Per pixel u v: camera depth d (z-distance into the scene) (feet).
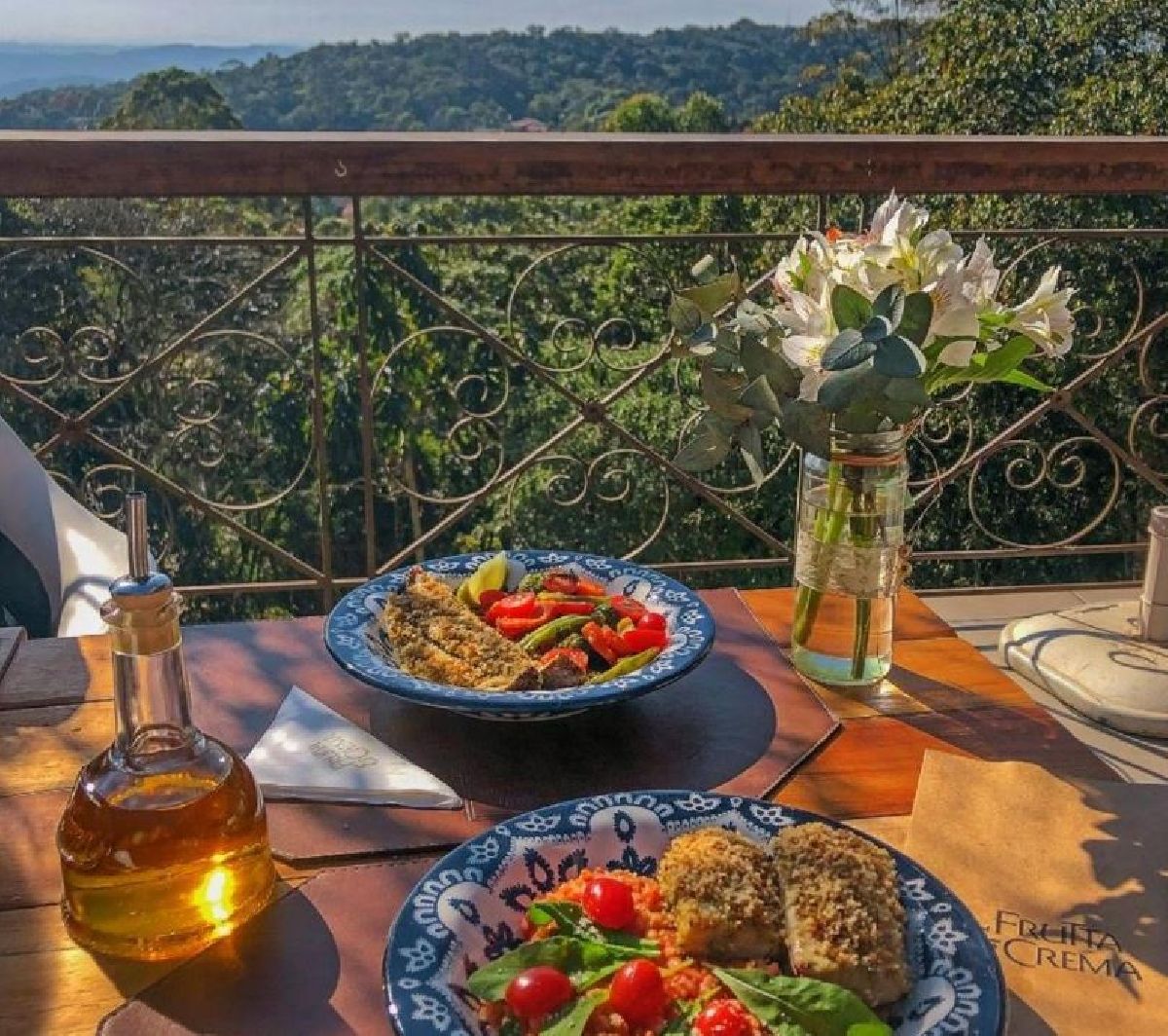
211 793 2.41
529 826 2.61
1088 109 31.65
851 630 3.54
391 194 6.59
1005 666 6.46
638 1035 2.13
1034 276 9.61
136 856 2.33
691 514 23.86
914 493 9.02
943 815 2.87
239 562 23.53
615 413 21.75
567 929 2.35
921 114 34.94
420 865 2.73
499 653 3.44
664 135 6.85
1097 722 5.93
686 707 3.47
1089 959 2.43
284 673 3.65
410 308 15.74
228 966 2.38
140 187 6.33
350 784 3.00
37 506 5.31
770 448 8.24
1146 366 8.70
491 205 15.78
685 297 3.49
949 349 3.09
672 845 2.55
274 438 22.57
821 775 3.15
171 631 2.38
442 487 24.47
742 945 2.30
